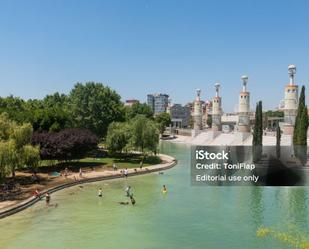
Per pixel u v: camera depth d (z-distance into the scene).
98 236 48.69
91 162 112.81
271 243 45.62
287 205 65.06
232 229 51.50
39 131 104.69
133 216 58.25
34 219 55.88
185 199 69.94
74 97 146.75
